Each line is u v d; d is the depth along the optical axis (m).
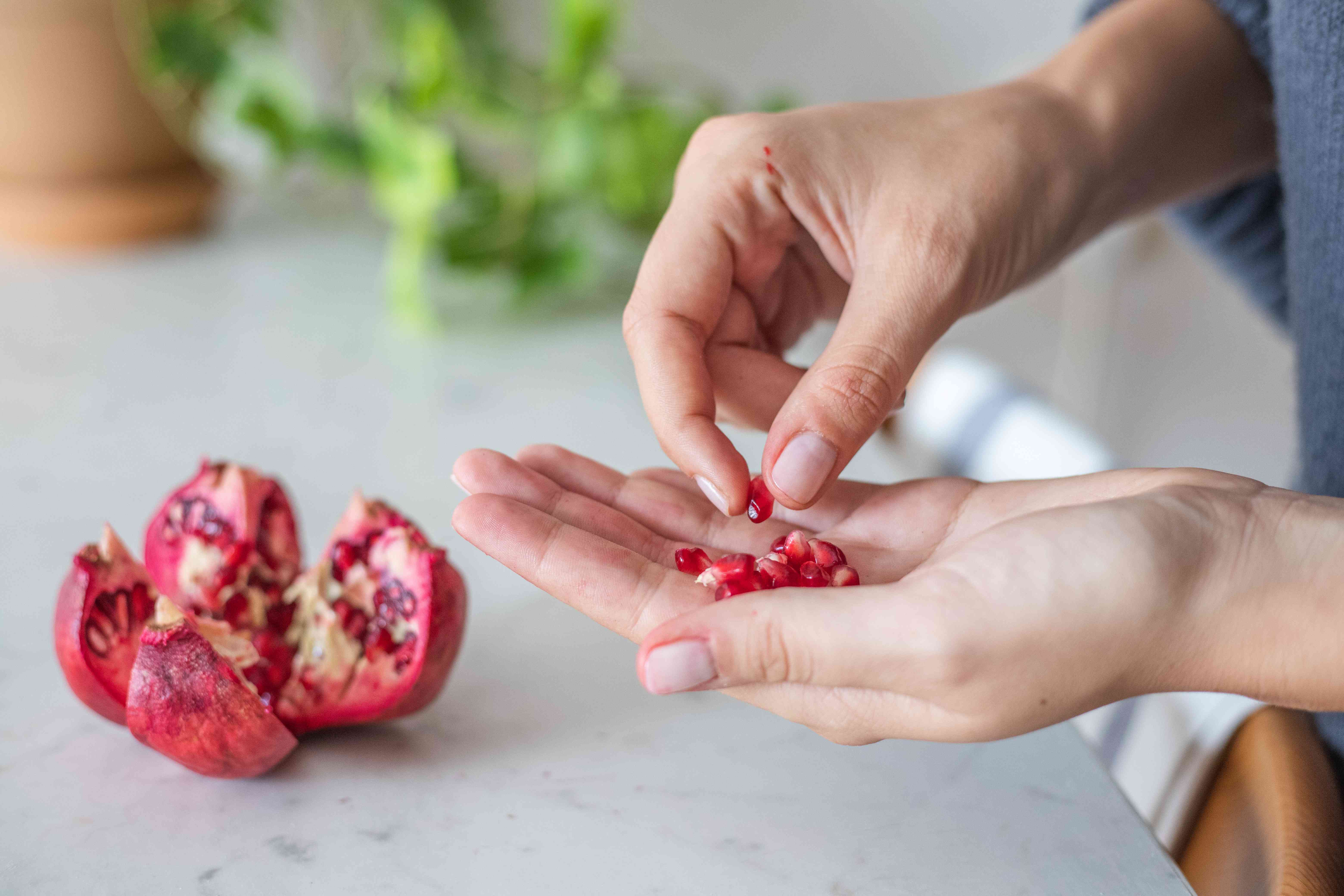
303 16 1.04
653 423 0.47
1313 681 0.39
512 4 1.04
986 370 0.76
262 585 0.48
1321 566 0.39
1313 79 0.49
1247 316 1.19
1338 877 0.41
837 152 0.50
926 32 1.08
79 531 0.58
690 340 0.48
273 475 0.63
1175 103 0.56
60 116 0.85
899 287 0.48
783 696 0.41
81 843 0.43
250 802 0.45
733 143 0.50
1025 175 0.51
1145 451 1.25
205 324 0.83
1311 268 0.51
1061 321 1.19
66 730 0.47
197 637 0.43
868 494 0.48
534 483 0.46
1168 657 0.39
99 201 0.89
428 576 0.45
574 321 0.88
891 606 0.39
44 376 0.72
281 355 0.78
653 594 0.43
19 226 0.89
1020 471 0.69
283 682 0.46
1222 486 0.42
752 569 0.43
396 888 0.42
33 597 0.53
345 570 0.47
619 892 0.42
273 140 0.85
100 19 0.82
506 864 0.43
